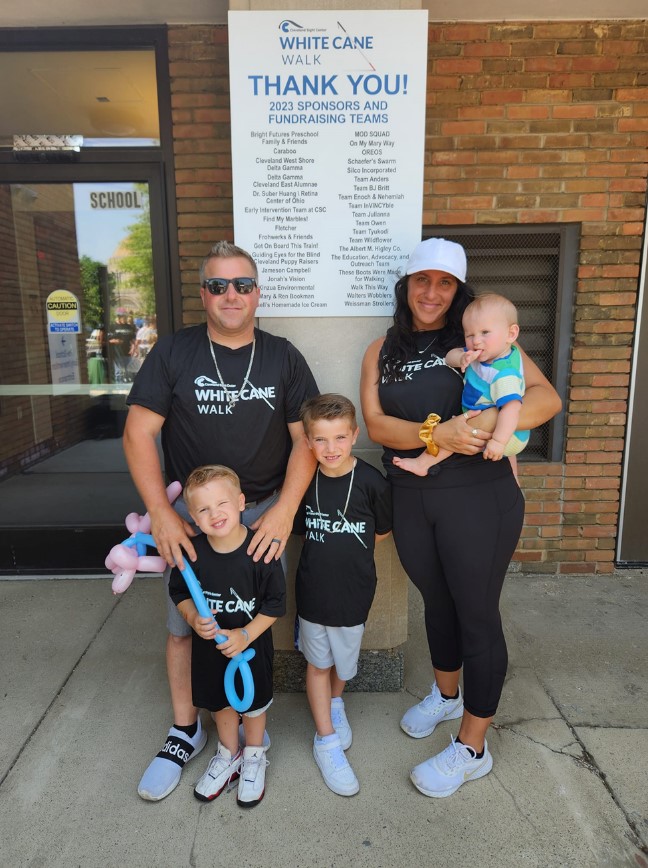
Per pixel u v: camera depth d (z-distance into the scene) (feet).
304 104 7.41
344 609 6.60
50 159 11.24
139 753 7.13
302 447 6.64
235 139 7.50
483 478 6.11
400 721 7.62
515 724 7.63
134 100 11.06
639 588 11.53
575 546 12.09
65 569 11.97
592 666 8.96
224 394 6.36
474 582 6.07
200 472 5.88
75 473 12.32
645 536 12.14
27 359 12.21
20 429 12.35
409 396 6.35
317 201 7.64
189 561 6.21
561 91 10.78
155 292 11.76
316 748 6.86
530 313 11.68
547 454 11.99
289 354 6.72
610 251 11.19
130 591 11.27
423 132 7.52
